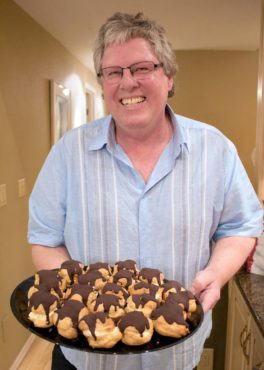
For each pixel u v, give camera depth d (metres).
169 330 0.81
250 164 3.45
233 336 1.76
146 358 1.10
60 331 0.81
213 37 3.07
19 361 2.51
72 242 1.13
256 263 1.62
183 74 3.45
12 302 0.90
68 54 3.77
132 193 1.07
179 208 1.07
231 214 1.16
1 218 2.26
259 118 1.94
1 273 2.27
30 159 2.73
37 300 0.85
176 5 2.39
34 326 0.83
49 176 1.13
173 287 0.94
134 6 2.43
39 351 2.65
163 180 1.07
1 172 2.25
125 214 1.08
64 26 2.92
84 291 0.91
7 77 2.29
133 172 1.07
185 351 1.12
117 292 0.91
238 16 2.58
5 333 2.33
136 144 1.07
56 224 1.15
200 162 1.09
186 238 1.08
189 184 1.08
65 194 1.13
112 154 1.07
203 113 3.48
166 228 1.08
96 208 1.09
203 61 3.43
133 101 0.97
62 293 0.93
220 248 1.13
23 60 2.54
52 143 3.21
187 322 0.87
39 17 2.70
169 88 1.08
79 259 1.13
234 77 3.44
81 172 1.09
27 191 2.69
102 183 1.09
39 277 0.96
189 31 2.93
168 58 1.00
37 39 2.82
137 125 0.99
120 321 0.81
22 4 2.43
